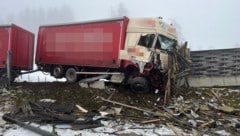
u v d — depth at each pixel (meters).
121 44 16.30
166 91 14.73
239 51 18.12
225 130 11.60
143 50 15.78
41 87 16.52
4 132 10.25
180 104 14.27
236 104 14.80
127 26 16.44
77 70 18.05
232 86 17.84
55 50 18.75
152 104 14.25
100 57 16.95
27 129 10.60
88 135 10.08
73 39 18.03
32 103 13.45
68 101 14.10
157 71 15.86
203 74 18.81
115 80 16.44
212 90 16.83
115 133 10.46
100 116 12.43
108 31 16.78
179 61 16.06
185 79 17.78
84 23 17.66
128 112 13.15
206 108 14.01
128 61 16.00
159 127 11.51
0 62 18.70
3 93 15.52
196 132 11.00
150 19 16.11
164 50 16.22
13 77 19.28
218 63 18.55
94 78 16.88
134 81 15.25
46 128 10.73
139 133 10.60
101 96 14.73
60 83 17.69
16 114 12.41
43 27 19.41
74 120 11.55
